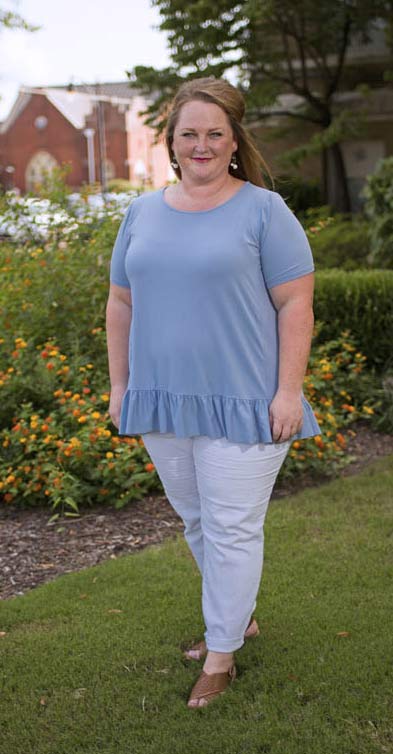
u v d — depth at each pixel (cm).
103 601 350
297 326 255
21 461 490
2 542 428
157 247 254
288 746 250
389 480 493
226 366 254
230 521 263
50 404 535
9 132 5806
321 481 509
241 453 258
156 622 329
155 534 432
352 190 1750
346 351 664
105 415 502
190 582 364
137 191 669
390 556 385
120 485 473
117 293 281
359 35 1602
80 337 591
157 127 1473
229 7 1359
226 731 259
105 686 286
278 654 300
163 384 262
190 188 256
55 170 678
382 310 704
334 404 629
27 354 549
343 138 1511
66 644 314
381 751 246
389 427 603
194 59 1413
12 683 290
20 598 356
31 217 669
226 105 252
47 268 596
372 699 271
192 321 253
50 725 267
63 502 466
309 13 1459
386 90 1633
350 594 345
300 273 254
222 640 272
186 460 274
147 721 266
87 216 636
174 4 1378
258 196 254
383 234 967
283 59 1583
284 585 357
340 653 298
